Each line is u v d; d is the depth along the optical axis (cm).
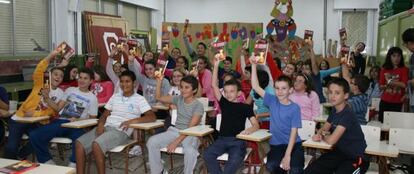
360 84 364
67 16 761
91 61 665
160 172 352
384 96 486
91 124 364
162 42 624
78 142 346
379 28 802
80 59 719
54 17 736
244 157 325
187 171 335
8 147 382
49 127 378
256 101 412
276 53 877
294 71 548
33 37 698
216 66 359
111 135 348
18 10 661
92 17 807
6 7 639
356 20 1088
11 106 451
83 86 405
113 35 855
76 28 788
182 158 458
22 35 674
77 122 367
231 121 333
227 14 1166
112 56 508
